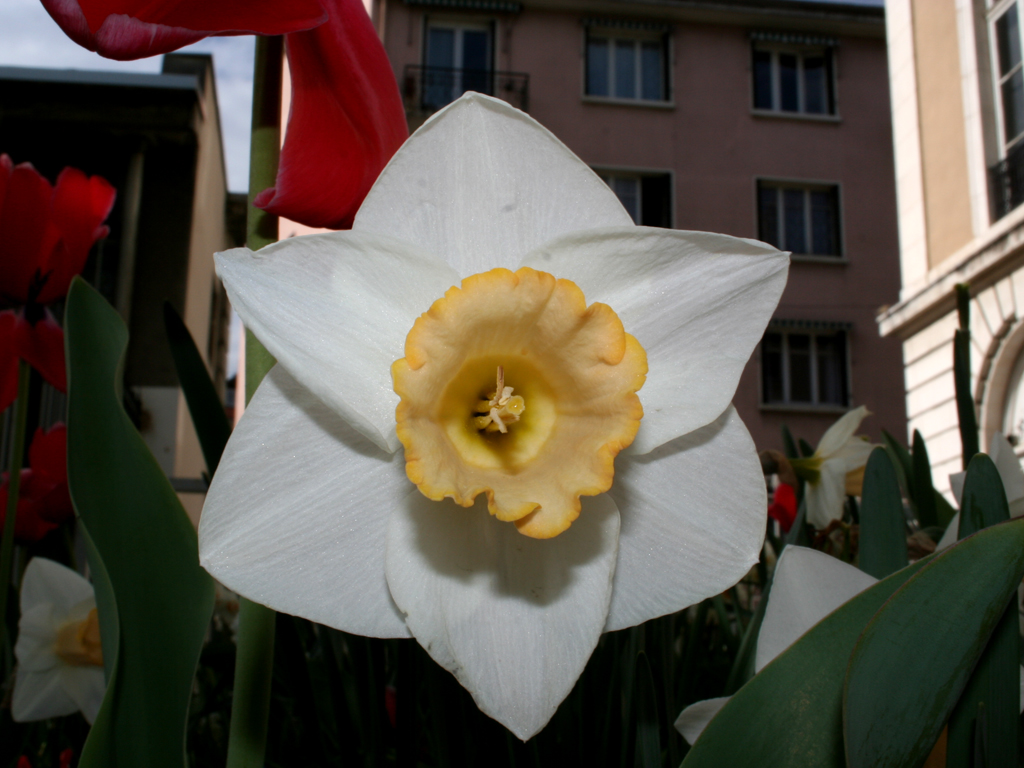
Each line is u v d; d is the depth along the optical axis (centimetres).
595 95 1565
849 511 219
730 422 84
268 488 75
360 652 128
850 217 1555
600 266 84
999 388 855
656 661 132
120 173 1129
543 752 115
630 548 83
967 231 923
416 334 77
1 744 156
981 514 97
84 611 161
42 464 185
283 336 75
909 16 1041
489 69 1529
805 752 71
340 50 81
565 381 90
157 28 62
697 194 1523
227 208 1658
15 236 132
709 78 1577
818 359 1521
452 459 82
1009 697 81
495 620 77
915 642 69
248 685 84
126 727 80
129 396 1018
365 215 82
